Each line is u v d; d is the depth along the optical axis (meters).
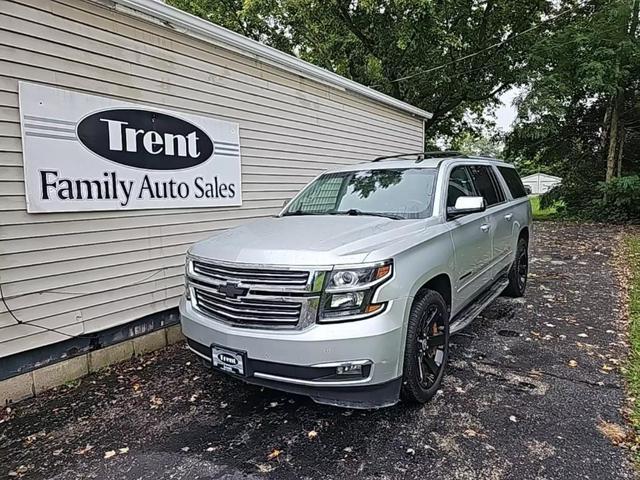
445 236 3.31
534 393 3.13
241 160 5.29
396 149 8.84
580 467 2.32
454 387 3.25
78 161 3.65
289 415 2.96
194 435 2.76
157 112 4.28
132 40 4.02
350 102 7.33
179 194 4.54
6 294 3.24
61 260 3.57
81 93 3.65
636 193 13.45
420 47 15.62
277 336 2.51
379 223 3.21
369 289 2.52
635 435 2.59
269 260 2.62
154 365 3.94
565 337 4.21
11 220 3.25
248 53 5.25
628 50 12.97
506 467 2.34
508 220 4.92
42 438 2.79
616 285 6.17
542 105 13.86
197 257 2.99
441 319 3.18
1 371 3.23
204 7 17.78
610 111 14.94
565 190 15.84
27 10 3.28
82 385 3.55
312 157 6.51
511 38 16.12
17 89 3.25
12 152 3.24
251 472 2.38
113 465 2.49
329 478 2.30
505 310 5.10
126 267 4.07
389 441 2.61
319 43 16.50
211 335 2.78
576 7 15.32
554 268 7.43
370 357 2.47
